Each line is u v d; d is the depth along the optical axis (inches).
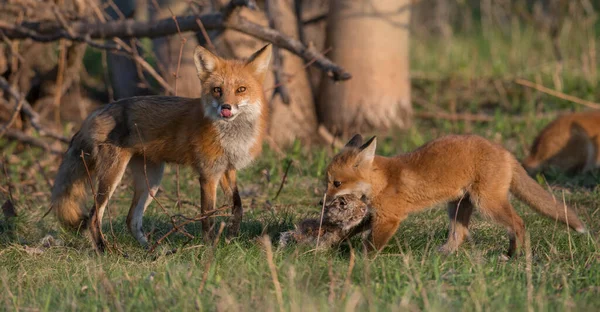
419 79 931.3
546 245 393.4
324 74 730.2
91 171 431.2
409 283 304.5
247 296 301.4
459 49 1113.4
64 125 764.0
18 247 407.2
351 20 709.3
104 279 328.2
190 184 573.0
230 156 416.2
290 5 709.9
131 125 419.8
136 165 439.2
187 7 660.7
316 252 362.3
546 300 289.9
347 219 382.0
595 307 287.6
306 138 712.4
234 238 400.2
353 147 395.9
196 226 445.4
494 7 1216.2
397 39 721.6
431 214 470.6
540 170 586.2
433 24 1320.1
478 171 381.1
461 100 848.3
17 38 617.6
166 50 684.1
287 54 694.5
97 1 708.7
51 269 370.3
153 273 341.1
